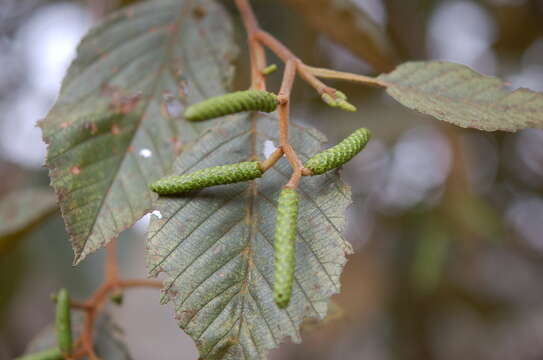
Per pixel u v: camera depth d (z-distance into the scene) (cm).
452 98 36
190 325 35
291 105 61
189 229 35
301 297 34
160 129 38
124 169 37
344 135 60
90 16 47
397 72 37
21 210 47
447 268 65
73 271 61
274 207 35
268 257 35
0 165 66
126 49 39
